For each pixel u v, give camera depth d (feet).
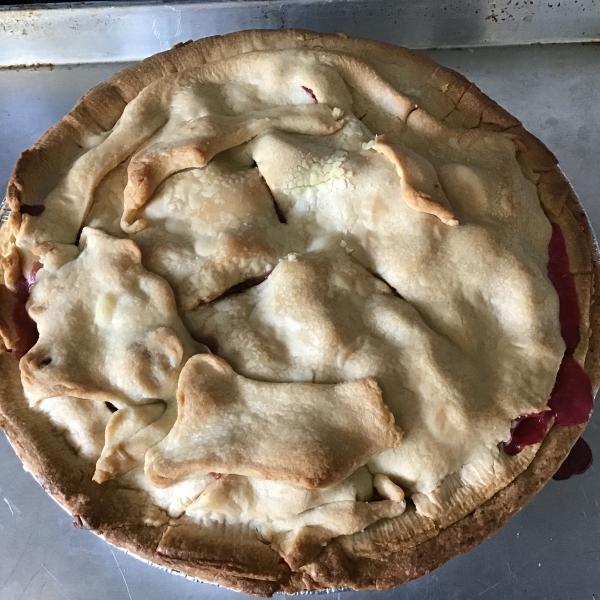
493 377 0.80
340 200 0.85
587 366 0.86
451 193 0.87
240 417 0.74
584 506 1.01
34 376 0.76
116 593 0.95
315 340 0.77
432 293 0.81
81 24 1.25
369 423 0.74
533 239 0.90
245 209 0.85
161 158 0.84
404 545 0.77
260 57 0.96
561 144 1.25
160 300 0.79
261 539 0.77
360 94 0.96
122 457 0.76
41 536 0.98
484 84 1.30
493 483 0.79
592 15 1.29
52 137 0.95
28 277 0.85
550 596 0.96
